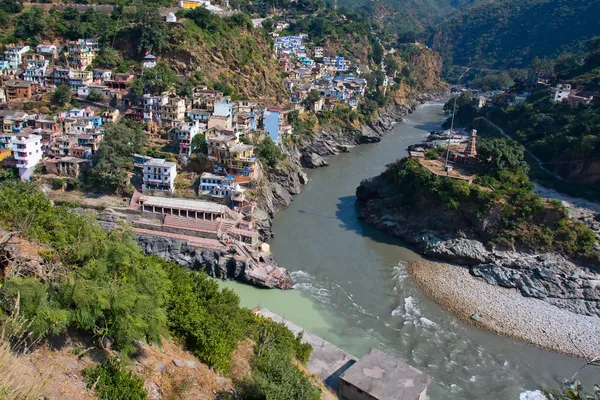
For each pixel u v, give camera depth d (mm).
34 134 104125
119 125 108188
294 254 91812
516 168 102938
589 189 111812
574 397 28250
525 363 63750
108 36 143250
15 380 23469
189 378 35938
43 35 146750
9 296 29500
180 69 142750
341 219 109562
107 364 30562
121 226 70625
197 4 177125
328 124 172000
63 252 37219
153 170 98625
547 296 79688
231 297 52531
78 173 101438
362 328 69500
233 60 155500
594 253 84750
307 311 72938
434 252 92938
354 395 50469
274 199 112812
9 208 40688
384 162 155125
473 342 67562
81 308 31531
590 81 163375
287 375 40062
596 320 74188
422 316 73375
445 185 98875
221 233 87875
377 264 89500
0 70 133500
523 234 90250
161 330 36625
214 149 106875
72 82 129625
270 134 136375
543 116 146375
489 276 85312
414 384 50625
